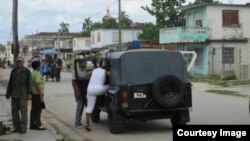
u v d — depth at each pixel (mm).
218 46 39656
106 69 12844
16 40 25688
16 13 25641
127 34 71500
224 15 40281
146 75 11820
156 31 54094
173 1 52125
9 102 20125
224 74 33188
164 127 12953
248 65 32406
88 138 11562
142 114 11633
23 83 11539
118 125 11898
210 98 21938
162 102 11539
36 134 11602
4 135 11438
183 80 12102
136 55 11883
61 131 12820
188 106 11953
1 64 86438
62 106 19578
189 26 41438
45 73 37656
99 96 12992
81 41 86500
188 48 41125
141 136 11547
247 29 40844
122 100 11570
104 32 70688
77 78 13266
